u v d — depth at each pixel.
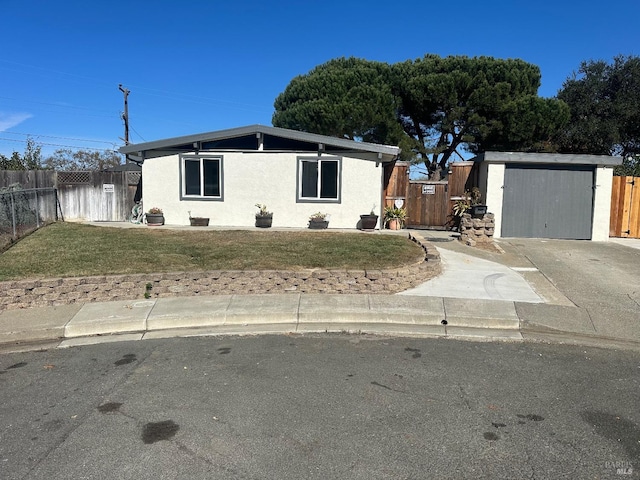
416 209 15.59
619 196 13.83
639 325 6.48
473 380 4.74
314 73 23.92
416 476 3.12
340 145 14.48
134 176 17.52
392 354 5.52
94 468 3.20
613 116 23.39
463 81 21.14
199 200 15.49
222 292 7.89
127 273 8.07
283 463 3.27
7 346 5.98
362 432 3.69
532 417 3.94
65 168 42.22
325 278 7.94
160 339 6.16
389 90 21.62
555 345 5.91
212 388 4.54
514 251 11.42
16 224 12.67
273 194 15.23
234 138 15.29
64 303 7.43
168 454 3.38
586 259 10.58
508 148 22.34
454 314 6.82
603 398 4.33
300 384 4.63
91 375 4.92
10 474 3.13
